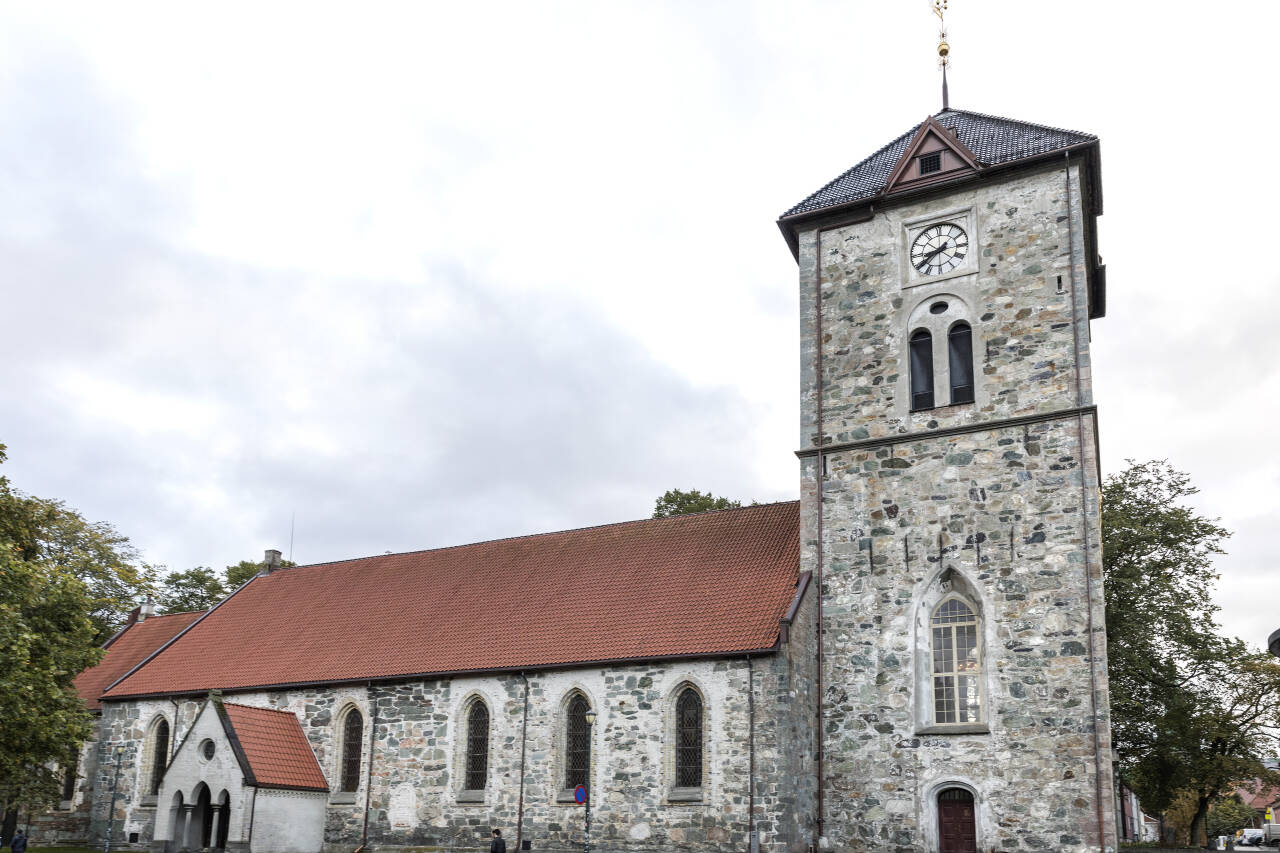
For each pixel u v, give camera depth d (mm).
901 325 35344
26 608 33938
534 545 44781
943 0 41062
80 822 46844
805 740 32344
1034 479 31719
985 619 31281
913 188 35969
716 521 40656
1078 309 32500
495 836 34375
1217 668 45750
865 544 33812
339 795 39750
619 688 34812
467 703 37969
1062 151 33375
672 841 32375
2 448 36219
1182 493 48562
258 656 45125
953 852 30062
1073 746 29047
